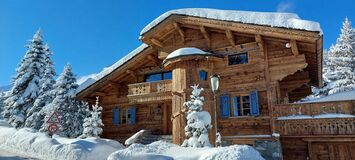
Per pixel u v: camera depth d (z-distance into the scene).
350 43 35.09
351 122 14.37
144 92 20.56
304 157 16.00
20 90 28.70
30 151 15.77
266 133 16.61
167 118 21.61
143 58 22.16
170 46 20.95
